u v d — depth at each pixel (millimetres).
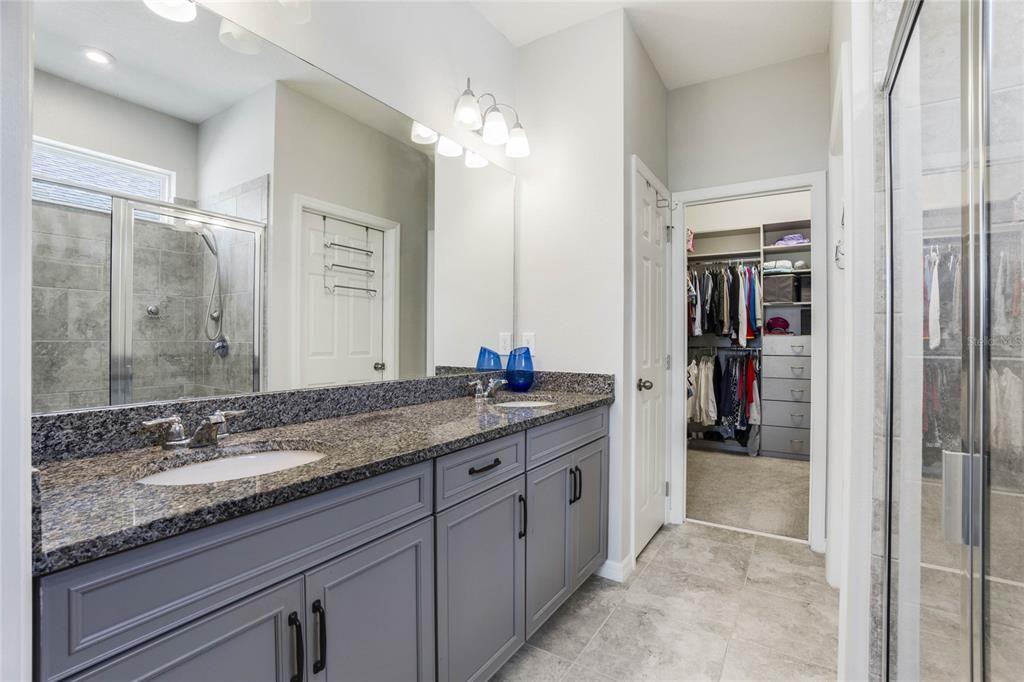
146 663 714
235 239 1391
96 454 1086
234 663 825
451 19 2188
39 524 605
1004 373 640
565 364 2434
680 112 3057
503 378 2463
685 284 3004
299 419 1531
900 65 1088
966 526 750
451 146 2197
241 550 835
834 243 2242
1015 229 608
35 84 1033
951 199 820
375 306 1851
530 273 2555
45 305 1029
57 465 1012
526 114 2598
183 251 1271
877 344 1229
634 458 2393
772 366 4512
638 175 2455
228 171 1373
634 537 2393
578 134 2412
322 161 1646
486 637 1446
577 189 2408
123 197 1155
